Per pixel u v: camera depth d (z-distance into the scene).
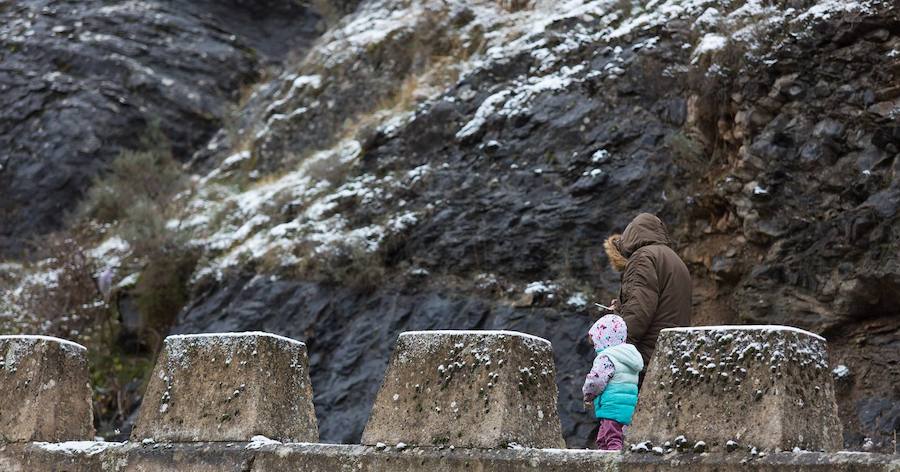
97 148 36.69
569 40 26.34
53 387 11.78
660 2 25.77
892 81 19.11
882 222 18.33
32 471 11.34
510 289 22.47
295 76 35.12
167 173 34.25
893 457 7.57
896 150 18.78
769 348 8.37
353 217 25.84
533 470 8.97
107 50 38.84
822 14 20.08
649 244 12.66
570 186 22.94
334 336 23.41
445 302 22.77
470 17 31.66
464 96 26.73
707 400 8.46
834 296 18.59
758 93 20.41
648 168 22.16
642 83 23.47
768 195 19.70
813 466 7.82
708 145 21.53
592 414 19.47
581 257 22.09
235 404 10.62
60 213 35.84
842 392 17.98
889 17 19.42
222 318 25.20
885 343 18.02
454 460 9.33
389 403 9.87
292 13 42.44
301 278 24.98
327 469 9.88
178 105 37.88
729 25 22.08
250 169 32.88
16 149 37.12
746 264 19.98
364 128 29.25
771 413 8.16
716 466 8.22
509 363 9.55
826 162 19.36
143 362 27.56
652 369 8.78
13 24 40.56
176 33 40.16
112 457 10.95
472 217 23.81
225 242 27.84
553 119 24.17
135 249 28.70
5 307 30.78
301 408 10.92
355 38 33.72
